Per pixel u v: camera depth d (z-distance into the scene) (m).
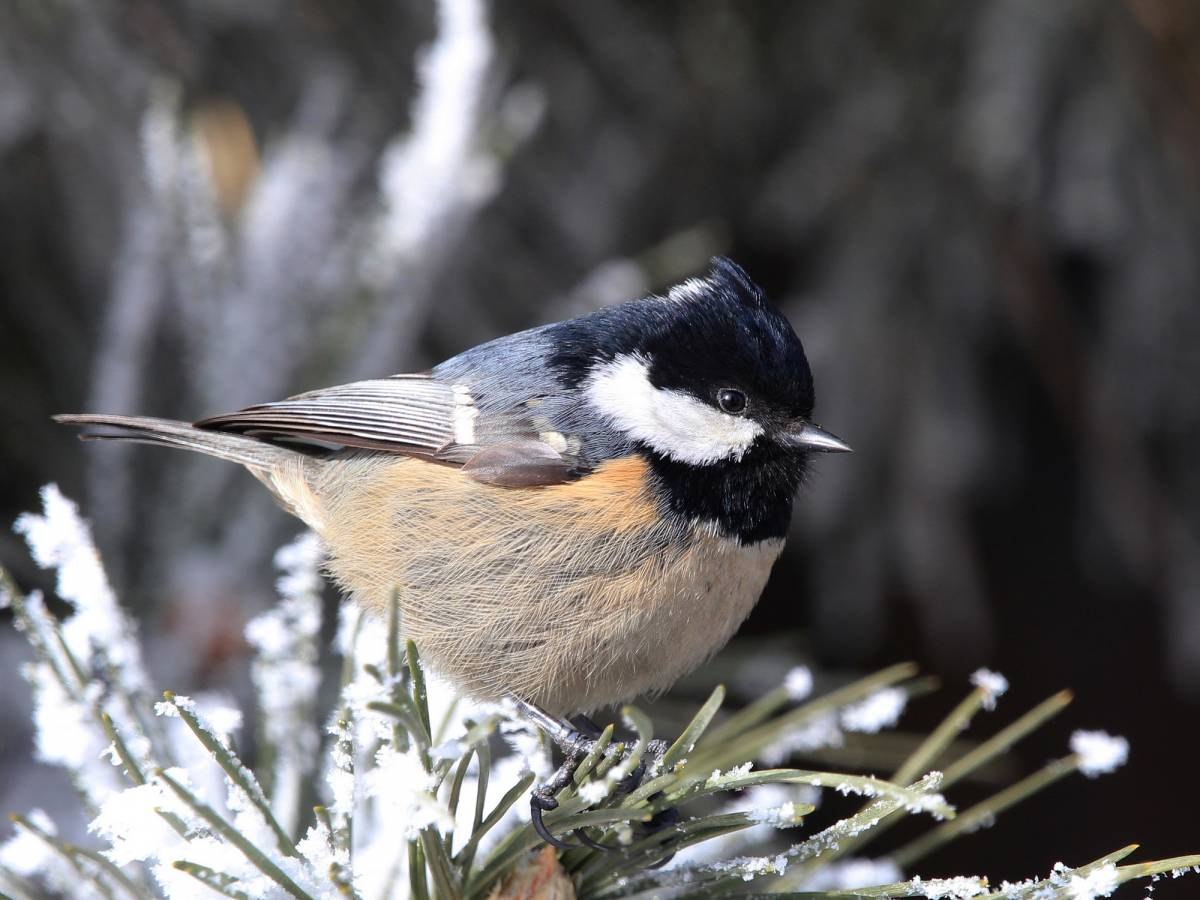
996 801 1.62
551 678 1.67
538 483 1.67
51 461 1.71
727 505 1.67
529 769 1.61
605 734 1.62
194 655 1.68
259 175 1.71
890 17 1.75
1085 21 1.74
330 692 1.67
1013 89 1.74
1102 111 1.74
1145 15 1.74
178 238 1.69
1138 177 1.74
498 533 1.67
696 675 1.72
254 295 1.69
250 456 1.69
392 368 1.70
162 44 1.73
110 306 1.70
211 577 1.69
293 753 1.62
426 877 1.61
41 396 1.72
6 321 1.72
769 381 1.68
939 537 1.75
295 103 1.74
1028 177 1.74
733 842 1.63
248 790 1.60
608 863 1.61
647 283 1.73
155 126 1.69
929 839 1.62
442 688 1.68
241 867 1.60
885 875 1.62
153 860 1.62
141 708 1.62
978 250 1.75
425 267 1.69
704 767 1.63
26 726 1.69
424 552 1.67
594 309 1.73
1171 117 1.74
